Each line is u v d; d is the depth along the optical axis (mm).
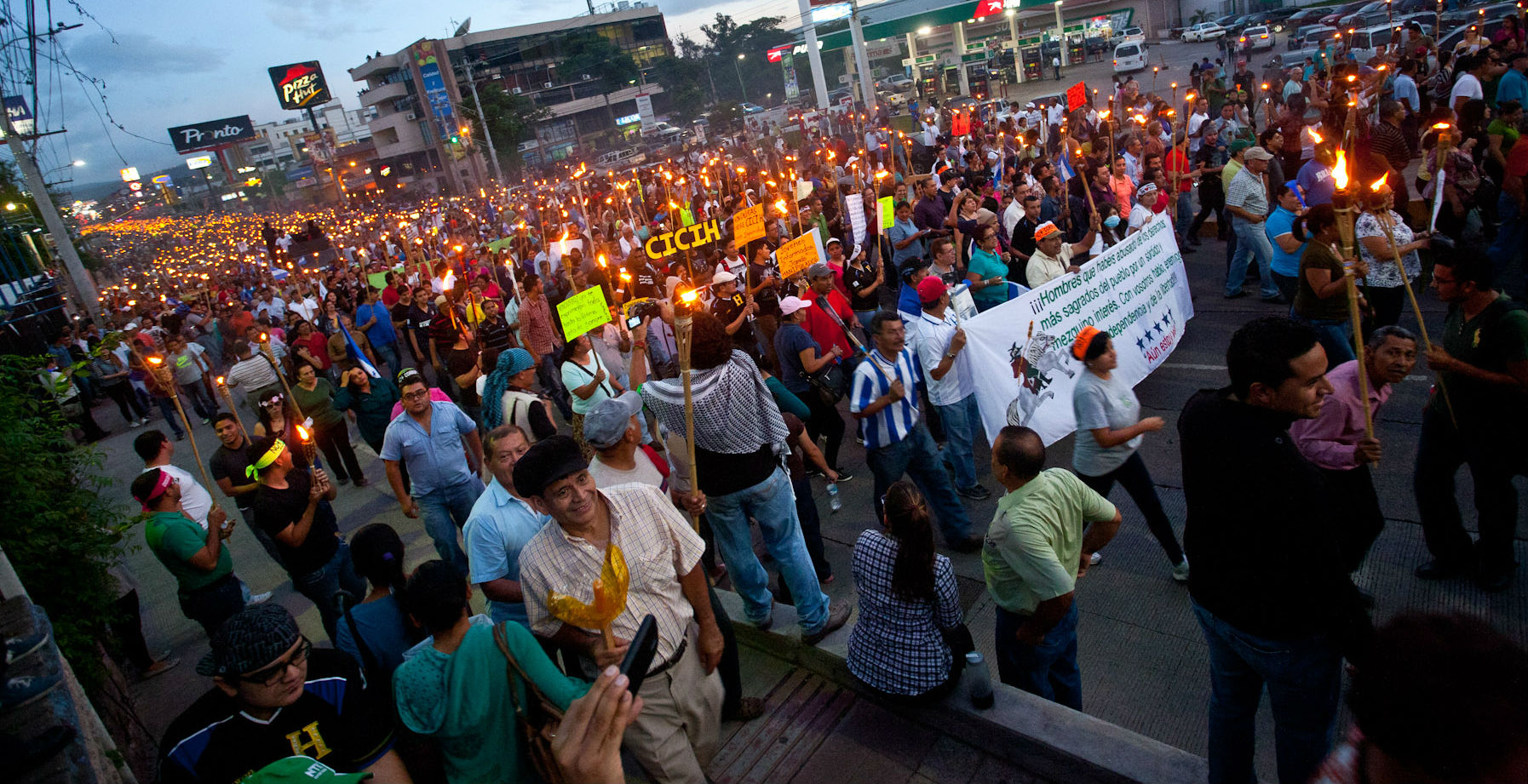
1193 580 2939
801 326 6492
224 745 2414
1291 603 2627
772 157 27219
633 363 6543
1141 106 21156
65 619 4590
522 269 14281
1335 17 33844
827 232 12484
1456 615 1399
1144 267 7988
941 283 6062
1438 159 6309
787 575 4316
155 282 43438
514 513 3932
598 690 1918
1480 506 4324
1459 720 1262
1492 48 15414
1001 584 3791
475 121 66062
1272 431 2605
